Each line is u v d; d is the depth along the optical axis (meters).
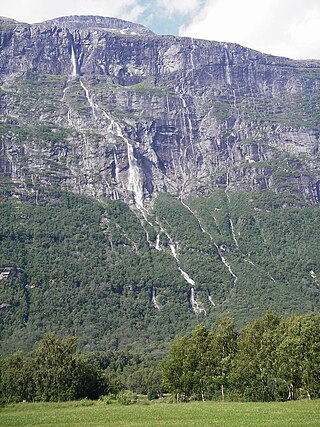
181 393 136.50
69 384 144.50
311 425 74.94
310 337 115.19
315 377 113.25
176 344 140.88
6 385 146.38
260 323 131.38
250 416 88.25
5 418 97.38
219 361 130.62
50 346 149.88
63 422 89.62
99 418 93.88
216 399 136.38
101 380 155.50
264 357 122.00
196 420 86.50
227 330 135.12
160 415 96.12
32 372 146.38
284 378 117.44
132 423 85.75
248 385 124.94
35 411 112.81
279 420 81.56
